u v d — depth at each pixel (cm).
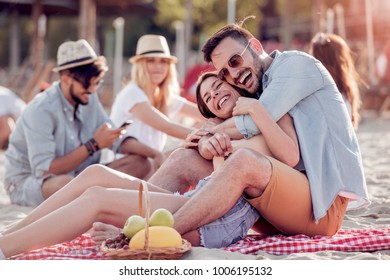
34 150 641
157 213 395
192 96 1345
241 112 435
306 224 439
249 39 455
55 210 409
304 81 436
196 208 405
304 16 3350
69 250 438
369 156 1046
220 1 3045
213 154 438
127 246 383
